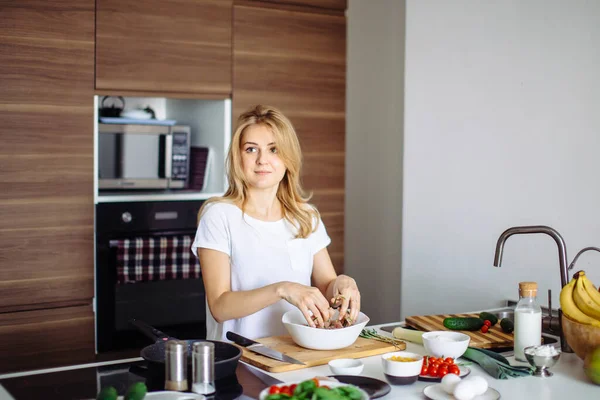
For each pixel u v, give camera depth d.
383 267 4.09
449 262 3.41
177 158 3.46
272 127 2.12
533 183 3.03
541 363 1.76
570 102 2.88
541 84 2.99
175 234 3.35
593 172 2.80
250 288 2.17
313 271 2.34
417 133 3.56
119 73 3.14
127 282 3.23
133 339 3.27
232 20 3.39
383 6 4.02
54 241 3.05
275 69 3.51
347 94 4.35
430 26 3.46
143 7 3.18
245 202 2.21
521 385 1.70
